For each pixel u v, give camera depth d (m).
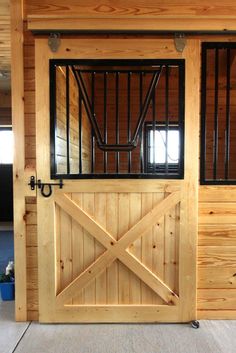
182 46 2.12
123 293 2.23
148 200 2.20
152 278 2.21
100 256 2.20
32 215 2.21
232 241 2.23
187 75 2.14
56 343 1.94
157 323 2.20
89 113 2.28
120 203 2.20
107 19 2.06
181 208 2.19
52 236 2.20
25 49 2.16
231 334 2.04
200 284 2.23
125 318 2.21
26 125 2.19
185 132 2.17
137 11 2.11
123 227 2.21
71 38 2.12
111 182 2.18
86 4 2.11
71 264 2.22
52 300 2.20
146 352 1.84
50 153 2.17
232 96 4.66
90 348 1.88
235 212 2.22
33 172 2.18
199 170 2.19
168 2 2.12
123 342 1.95
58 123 2.31
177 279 2.21
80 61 2.13
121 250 2.20
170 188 2.18
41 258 2.19
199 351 1.86
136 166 4.67
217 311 2.24
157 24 2.06
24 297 2.22
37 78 2.13
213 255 2.23
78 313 2.21
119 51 2.13
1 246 4.52
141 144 2.25
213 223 2.22
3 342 1.95
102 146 2.27
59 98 2.34
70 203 2.19
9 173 6.23
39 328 2.13
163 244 2.21
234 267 2.24
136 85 4.59
